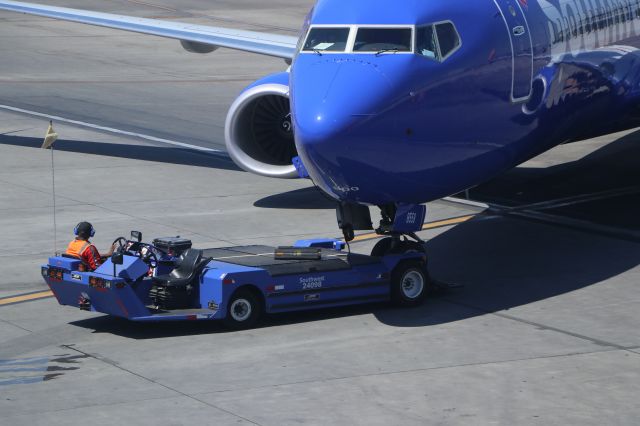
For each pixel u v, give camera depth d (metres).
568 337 27.52
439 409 22.64
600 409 22.59
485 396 23.39
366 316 29.78
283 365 25.58
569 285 32.28
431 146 28.94
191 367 25.50
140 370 25.31
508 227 39.47
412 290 30.69
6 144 55.09
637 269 33.81
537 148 34.69
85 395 23.64
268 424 21.84
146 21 50.31
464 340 27.38
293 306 29.08
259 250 31.98
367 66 28.17
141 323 29.33
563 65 34.31
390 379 24.50
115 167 50.22
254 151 40.69
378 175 28.23
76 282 28.55
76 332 28.48
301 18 108.81
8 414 22.50
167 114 64.25
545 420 22.00
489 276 33.50
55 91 71.75
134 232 30.42
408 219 30.55
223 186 46.75
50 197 44.22
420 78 28.39
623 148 52.88
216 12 112.81
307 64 28.98
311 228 39.47
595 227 39.22
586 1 36.50
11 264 34.97
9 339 27.89
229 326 28.48
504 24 31.19
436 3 29.52
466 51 29.66
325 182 28.64
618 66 38.44
